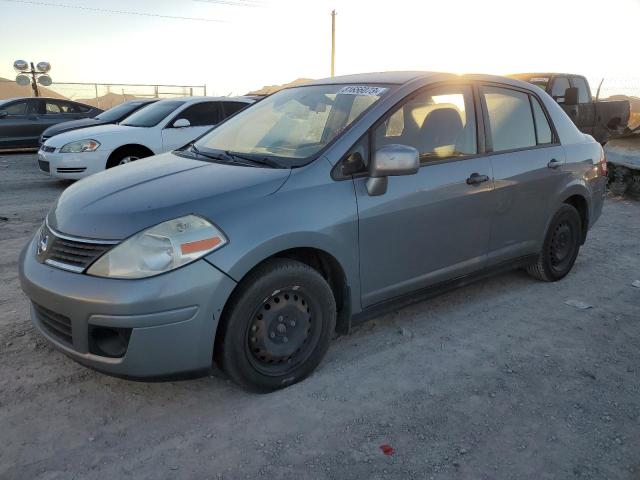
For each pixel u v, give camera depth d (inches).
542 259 180.1
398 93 136.7
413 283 140.3
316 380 124.0
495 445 102.7
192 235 102.3
